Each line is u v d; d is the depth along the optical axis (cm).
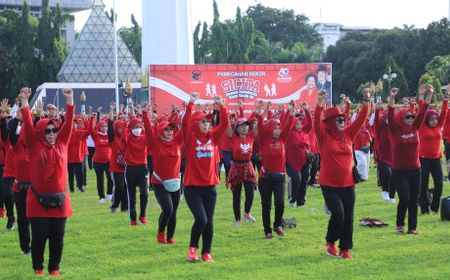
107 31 5741
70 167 1698
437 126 1191
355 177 877
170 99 2736
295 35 9475
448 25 6500
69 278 798
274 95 2773
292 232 1079
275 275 794
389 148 1388
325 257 890
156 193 977
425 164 1201
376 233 1051
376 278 771
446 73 5353
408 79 6512
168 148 960
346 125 948
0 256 938
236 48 6631
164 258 902
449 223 1127
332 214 875
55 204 777
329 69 2783
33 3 11250
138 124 1138
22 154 891
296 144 1320
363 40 8056
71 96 779
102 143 1487
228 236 1054
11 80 6588
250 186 1155
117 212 1331
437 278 771
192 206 868
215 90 2755
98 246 990
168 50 3706
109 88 4622
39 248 804
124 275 809
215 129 878
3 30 6631
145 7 3722
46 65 6519
